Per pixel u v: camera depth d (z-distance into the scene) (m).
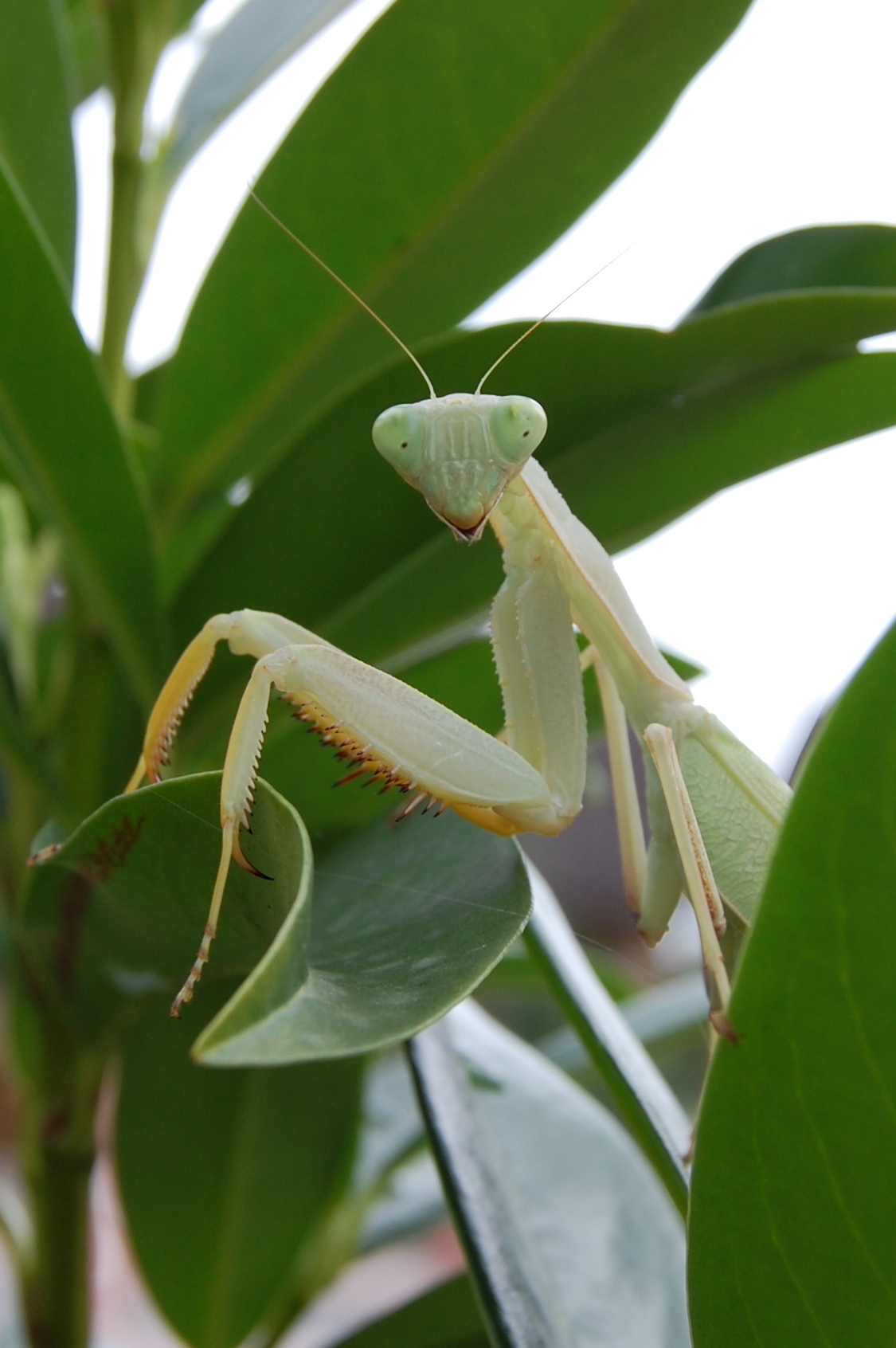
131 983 0.17
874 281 0.18
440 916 0.16
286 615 0.18
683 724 0.18
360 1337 0.19
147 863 0.16
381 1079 0.20
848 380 0.18
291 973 0.15
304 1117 0.19
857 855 0.15
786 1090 0.15
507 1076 0.19
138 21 0.18
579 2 0.18
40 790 0.18
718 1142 0.16
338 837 0.18
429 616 0.18
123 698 0.18
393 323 0.19
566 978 0.17
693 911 0.17
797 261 0.18
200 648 0.17
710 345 0.18
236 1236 0.19
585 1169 0.18
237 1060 0.14
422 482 0.18
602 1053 0.17
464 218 0.18
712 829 0.18
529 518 0.18
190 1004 0.18
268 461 0.18
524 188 0.18
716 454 0.18
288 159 0.18
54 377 0.17
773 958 0.15
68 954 0.17
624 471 0.18
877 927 0.15
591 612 0.18
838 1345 0.16
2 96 0.18
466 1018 0.19
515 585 0.18
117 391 0.18
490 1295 0.16
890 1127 0.15
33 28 0.18
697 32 0.18
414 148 0.18
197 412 0.18
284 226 0.18
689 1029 0.21
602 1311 0.17
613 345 0.18
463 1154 0.17
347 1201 0.19
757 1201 0.16
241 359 0.18
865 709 0.15
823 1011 0.15
